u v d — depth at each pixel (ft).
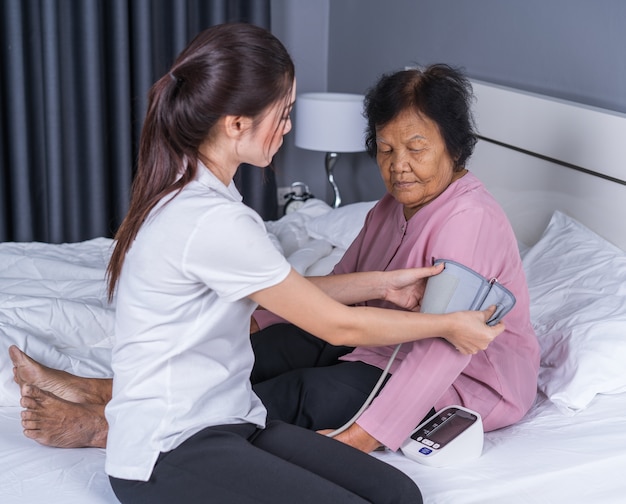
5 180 11.22
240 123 4.23
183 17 11.49
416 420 5.36
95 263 9.25
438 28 10.19
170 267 4.21
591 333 6.43
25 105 10.91
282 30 12.91
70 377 5.92
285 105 4.33
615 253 7.27
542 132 8.14
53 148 11.06
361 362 5.84
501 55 9.12
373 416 5.32
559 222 7.97
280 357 6.26
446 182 5.61
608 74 7.72
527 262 7.73
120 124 11.48
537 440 5.78
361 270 6.34
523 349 5.97
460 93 5.42
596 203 7.69
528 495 5.16
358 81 12.35
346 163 12.86
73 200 11.50
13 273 8.60
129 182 11.71
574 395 6.16
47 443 5.34
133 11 11.26
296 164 13.39
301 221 10.29
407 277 5.33
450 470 5.37
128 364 4.41
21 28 10.64
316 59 13.28
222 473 4.23
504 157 8.75
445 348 5.29
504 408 5.80
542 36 8.49
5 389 6.06
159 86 4.27
